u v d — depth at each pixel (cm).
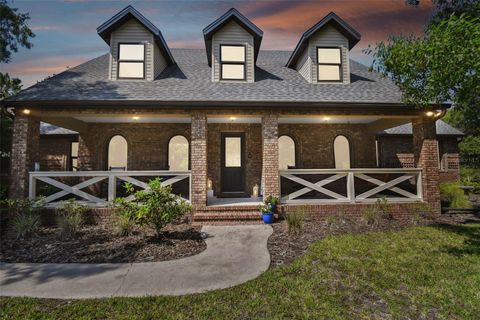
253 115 745
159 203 530
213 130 969
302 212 700
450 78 384
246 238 547
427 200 743
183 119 908
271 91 787
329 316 273
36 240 540
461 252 452
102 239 544
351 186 748
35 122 718
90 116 781
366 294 317
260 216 679
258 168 967
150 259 439
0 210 648
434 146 752
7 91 1258
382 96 776
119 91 739
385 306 292
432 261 412
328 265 400
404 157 1152
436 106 712
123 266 409
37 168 708
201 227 633
